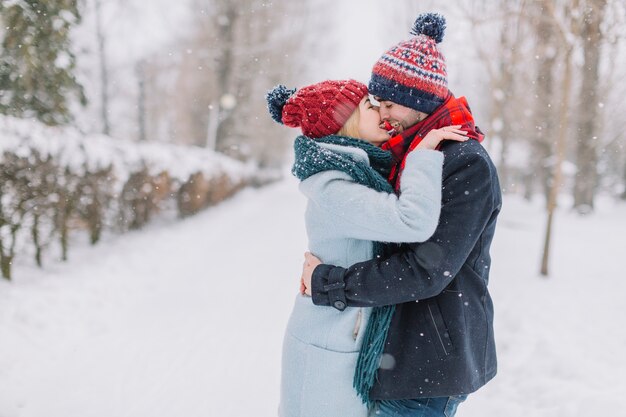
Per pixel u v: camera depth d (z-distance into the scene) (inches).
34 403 127.8
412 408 58.6
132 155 344.2
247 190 841.5
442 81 61.1
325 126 62.2
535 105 524.7
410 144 62.2
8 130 218.4
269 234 407.5
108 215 312.3
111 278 238.7
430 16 63.2
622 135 565.6
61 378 142.1
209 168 532.4
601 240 399.5
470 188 54.6
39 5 269.6
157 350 165.9
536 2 250.8
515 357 156.2
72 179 253.6
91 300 206.7
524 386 136.0
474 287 59.2
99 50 548.1
